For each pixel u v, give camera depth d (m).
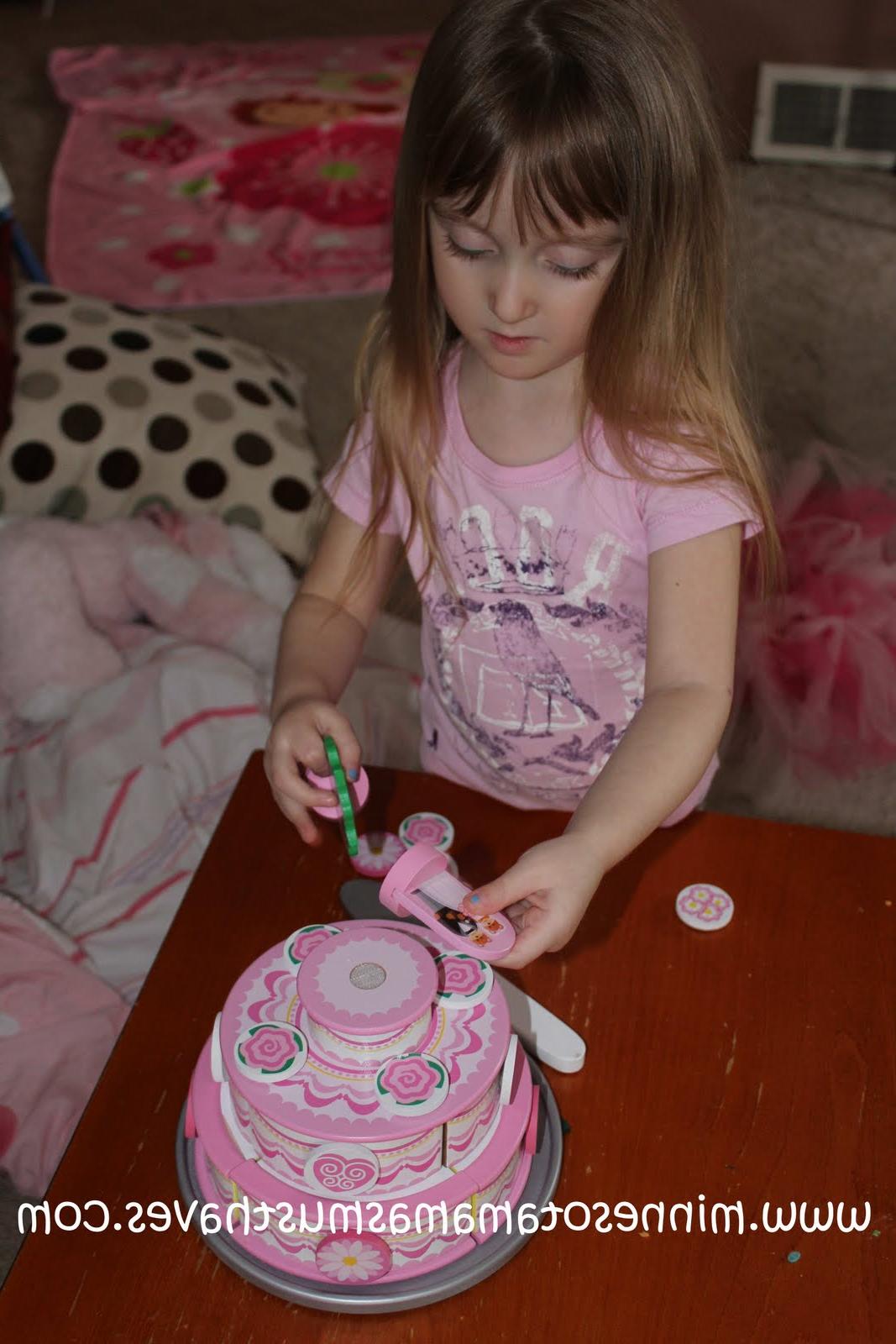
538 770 1.11
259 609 1.62
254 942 0.89
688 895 0.92
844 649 1.88
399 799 1.00
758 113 3.44
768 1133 0.78
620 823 0.79
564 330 0.81
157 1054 0.82
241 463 1.86
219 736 1.42
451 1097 0.67
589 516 0.95
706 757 0.85
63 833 1.41
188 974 0.87
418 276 0.88
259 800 1.00
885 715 1.83
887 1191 0.75
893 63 3.38
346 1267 0.68
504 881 0.75
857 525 2.04
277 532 1.84
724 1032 0.84
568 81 0.75
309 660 1.00
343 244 2.95
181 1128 0.77
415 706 1.59
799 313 2.79
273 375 2.05
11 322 1.88
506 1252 0.71
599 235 0.77
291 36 4.15
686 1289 0.70
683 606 0.89
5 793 1.50
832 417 2.46
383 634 1.71
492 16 0.77
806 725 1.83
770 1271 0.71
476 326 0.82
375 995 0.69
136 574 1.62
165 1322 0.69
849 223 3.15
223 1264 0.71
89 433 1.82
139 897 1.35
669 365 0.87
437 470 1.00
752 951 0.89
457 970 0.73
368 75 3.76
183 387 1.90
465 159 0.75
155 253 2.89
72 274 2.80
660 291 0.83
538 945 0.75
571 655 1.03
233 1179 0.69
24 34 4.13
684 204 0.81
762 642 1.90
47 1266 0.71
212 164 3.23
